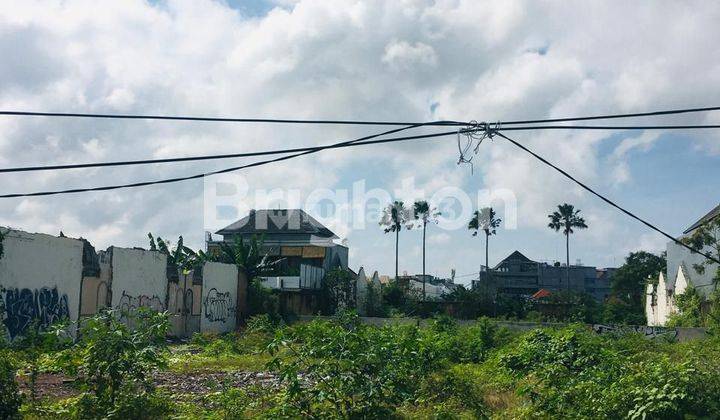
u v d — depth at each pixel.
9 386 9.84
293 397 9.10
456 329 29.42
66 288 24.17
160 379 16.16
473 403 11.53
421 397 11.23
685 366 10.45
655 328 32.84
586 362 15.45
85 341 10.05
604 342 21.02
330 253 55.16
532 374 15.68
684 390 9.66
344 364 8.86
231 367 19.14
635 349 20.94
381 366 9.00
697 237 36.28
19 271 21.67
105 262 26.81
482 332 24.73
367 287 53.59
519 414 11.60
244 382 15.81
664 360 10.68
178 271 33.09
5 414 9.70
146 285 29.95
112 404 9.95
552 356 16.72
